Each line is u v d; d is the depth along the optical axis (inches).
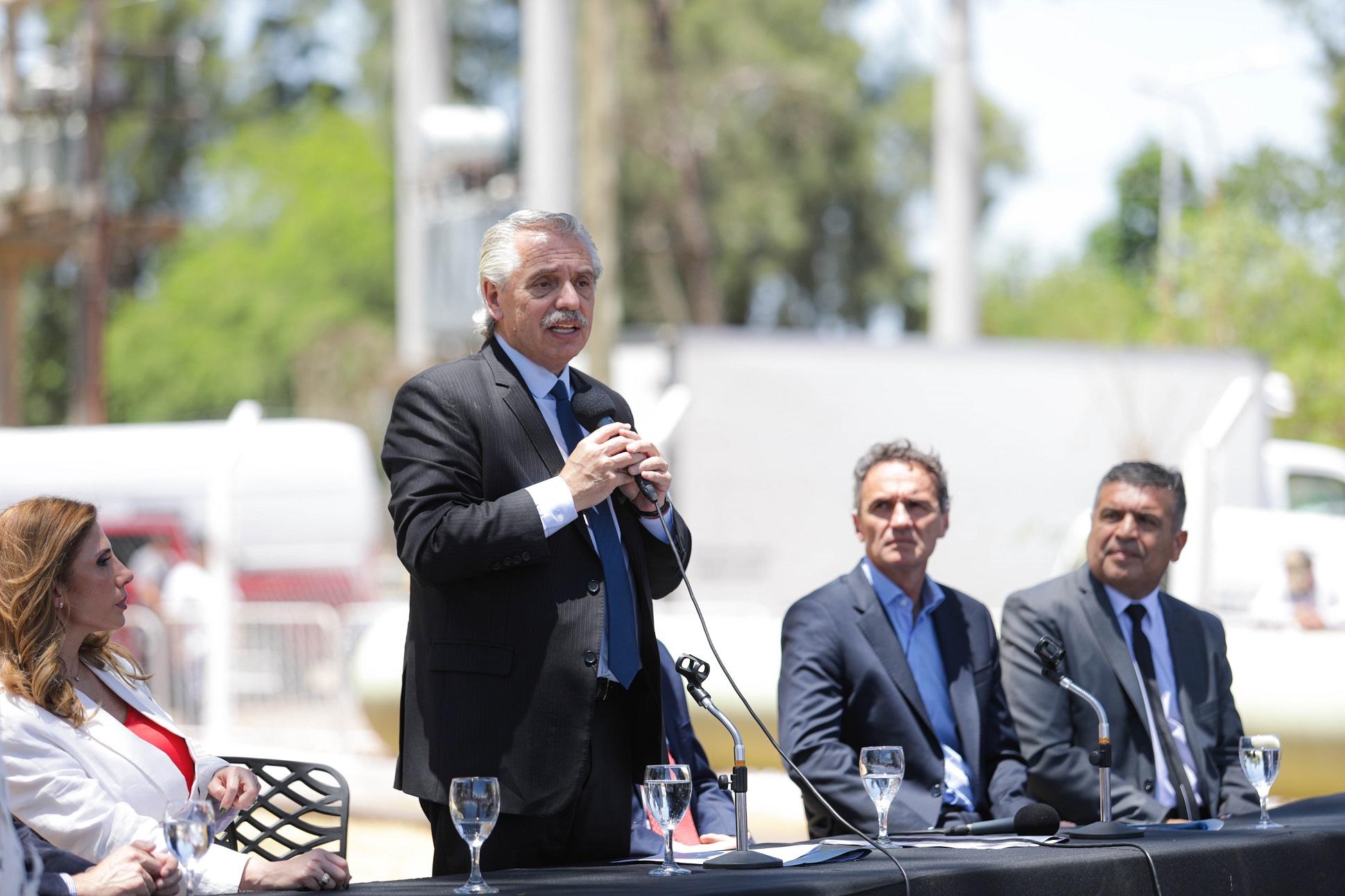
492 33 2696.9
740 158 2469.2
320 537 1059.3
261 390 2655.0
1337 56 1995.6
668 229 2461.9
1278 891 243.4
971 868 213.6
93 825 233.1
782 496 895.1
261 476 1046.4
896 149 2536.9
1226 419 607.2
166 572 1015.6
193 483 1036.5
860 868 214.2
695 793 297.4
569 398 255.0
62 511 248.5
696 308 2463.1
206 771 258.5
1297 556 805.2
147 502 1035.3
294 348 2642.7
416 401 242.2
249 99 2955.2
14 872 202.2
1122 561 338.3
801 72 2397.9
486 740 231.6
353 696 623.2
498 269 246.8
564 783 230.2
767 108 2487.7
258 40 2945.4
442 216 934.4
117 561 254.2
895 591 322.3
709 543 877.2
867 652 315.3
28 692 240.2
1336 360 1487.5
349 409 2439.7
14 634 241.9
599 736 241.1
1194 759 334.0
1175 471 348.2
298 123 2970.0
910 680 313.7
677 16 2396.7
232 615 685.9
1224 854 237.6
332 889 212.1
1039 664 335.9
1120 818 318.7
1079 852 230.2
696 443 880.3
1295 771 463.2
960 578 935.7
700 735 515.8
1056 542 949.8
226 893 206.4
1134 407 959.6
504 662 233.0
